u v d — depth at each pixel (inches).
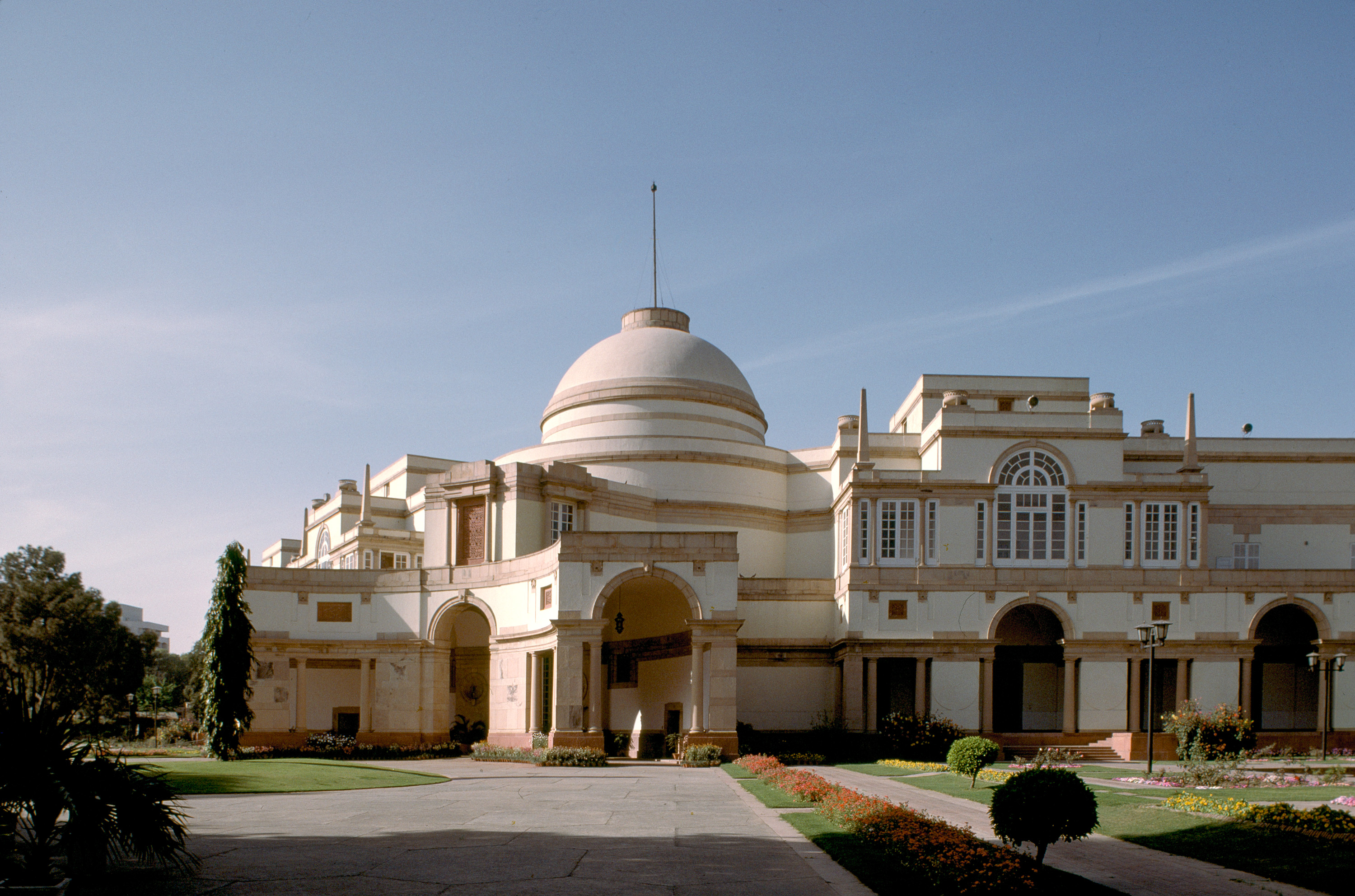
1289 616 2556.6
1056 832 753.0
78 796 676.7
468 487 2527.1
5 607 3110.2
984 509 2417.6
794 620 2534.5
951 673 2364.7
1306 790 1401.3
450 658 2536.9
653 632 2397.9
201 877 735.7
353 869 774.5
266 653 2437.3
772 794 1331.2
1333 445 2684.5
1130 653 2368.4
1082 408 2709.2
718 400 2898.6
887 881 736.3
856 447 2694.4
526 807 1205.7
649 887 717.9
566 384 3004.4
